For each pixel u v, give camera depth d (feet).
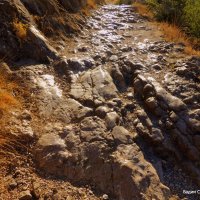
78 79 21.63
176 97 19.92
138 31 32.09
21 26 22.63
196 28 30.96
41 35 23.79
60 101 19.35
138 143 17.63
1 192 13.74
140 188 14.99
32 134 16.57
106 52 25.54
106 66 23.50
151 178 15.65
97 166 15.58
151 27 33.83
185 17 34.09
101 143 16.40
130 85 21.84
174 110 19.08
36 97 19.31
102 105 19.12
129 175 15.19
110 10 40.14
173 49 27.25
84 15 33.86
